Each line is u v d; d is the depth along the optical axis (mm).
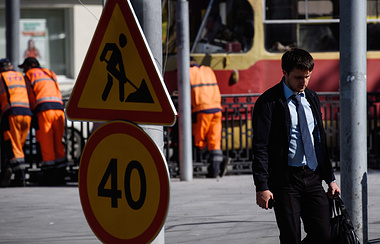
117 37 12656
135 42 12484
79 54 63438
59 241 22219
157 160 12125
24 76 34969
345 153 18688
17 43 38062
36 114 34750
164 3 39188
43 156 35062
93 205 12844
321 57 39719
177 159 37125
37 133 35000
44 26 63344
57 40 63688
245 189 32438
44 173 35438
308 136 15148
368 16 40156
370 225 23188
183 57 34438
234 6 39562
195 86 35562
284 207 15148
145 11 13922
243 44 39500
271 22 39562
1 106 34406
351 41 18391
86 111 12969
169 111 12141
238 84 39375
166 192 12062
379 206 26766
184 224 24406
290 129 15148
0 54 63438
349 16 18375
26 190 33625
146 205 12289
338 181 33469
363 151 18625
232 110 38750
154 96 12281
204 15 39531
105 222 12711
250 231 23062
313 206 15273
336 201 15539
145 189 12297
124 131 12477
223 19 39531
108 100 12766
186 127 35062
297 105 15195
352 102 18500
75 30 63188
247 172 38969
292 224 15148
